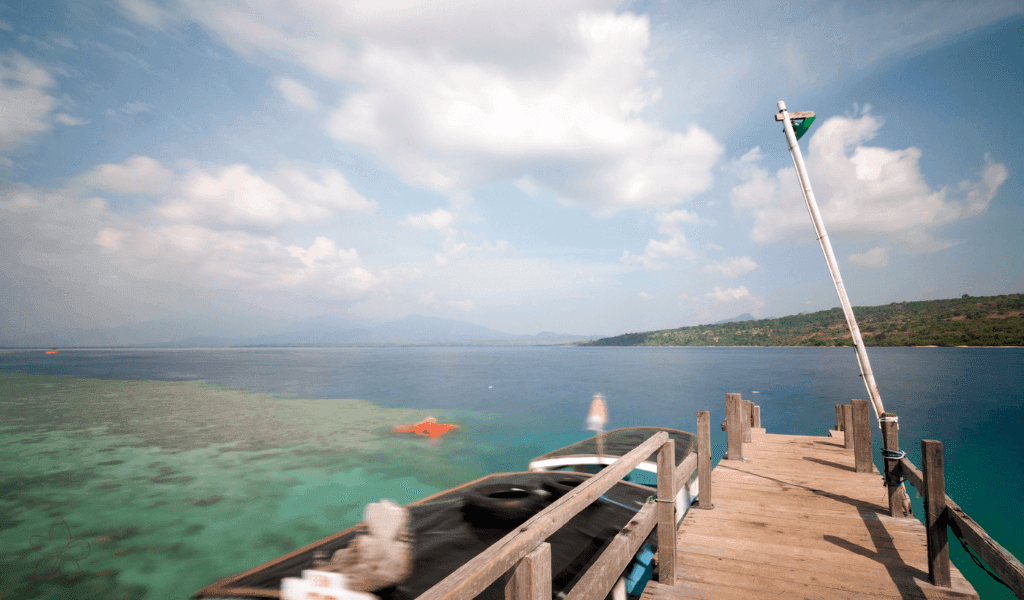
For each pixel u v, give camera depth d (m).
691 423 33.34
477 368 96.19
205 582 11.60
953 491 17.77
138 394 50.06
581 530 6.54
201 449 24.62
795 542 5.71
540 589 2.25
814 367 89.88
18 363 117.06
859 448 8.89
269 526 15.02
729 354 164.88
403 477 20.08
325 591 4.93
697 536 5.94
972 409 37.16
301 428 30.45
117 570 12.24
